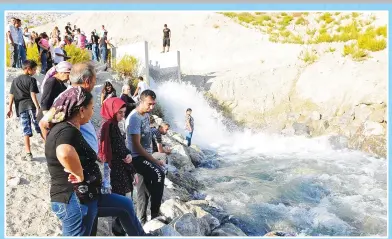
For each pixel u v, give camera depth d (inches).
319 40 809.5
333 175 377.7
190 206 229.0
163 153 282.7
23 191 201.5
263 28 1056.2
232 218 256.1
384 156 468.1
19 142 265.7
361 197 315.0
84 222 126.6
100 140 164.4
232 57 877.2
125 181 168.4
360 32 826.8
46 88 193.8
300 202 301.6
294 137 551.5
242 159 456.1
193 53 935.7
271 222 260.4
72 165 119.8
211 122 607.8
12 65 440.8
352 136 514.9
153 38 1051.9
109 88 333.4
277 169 400.2
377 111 512.1
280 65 713.0
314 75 640.4
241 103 649.0
